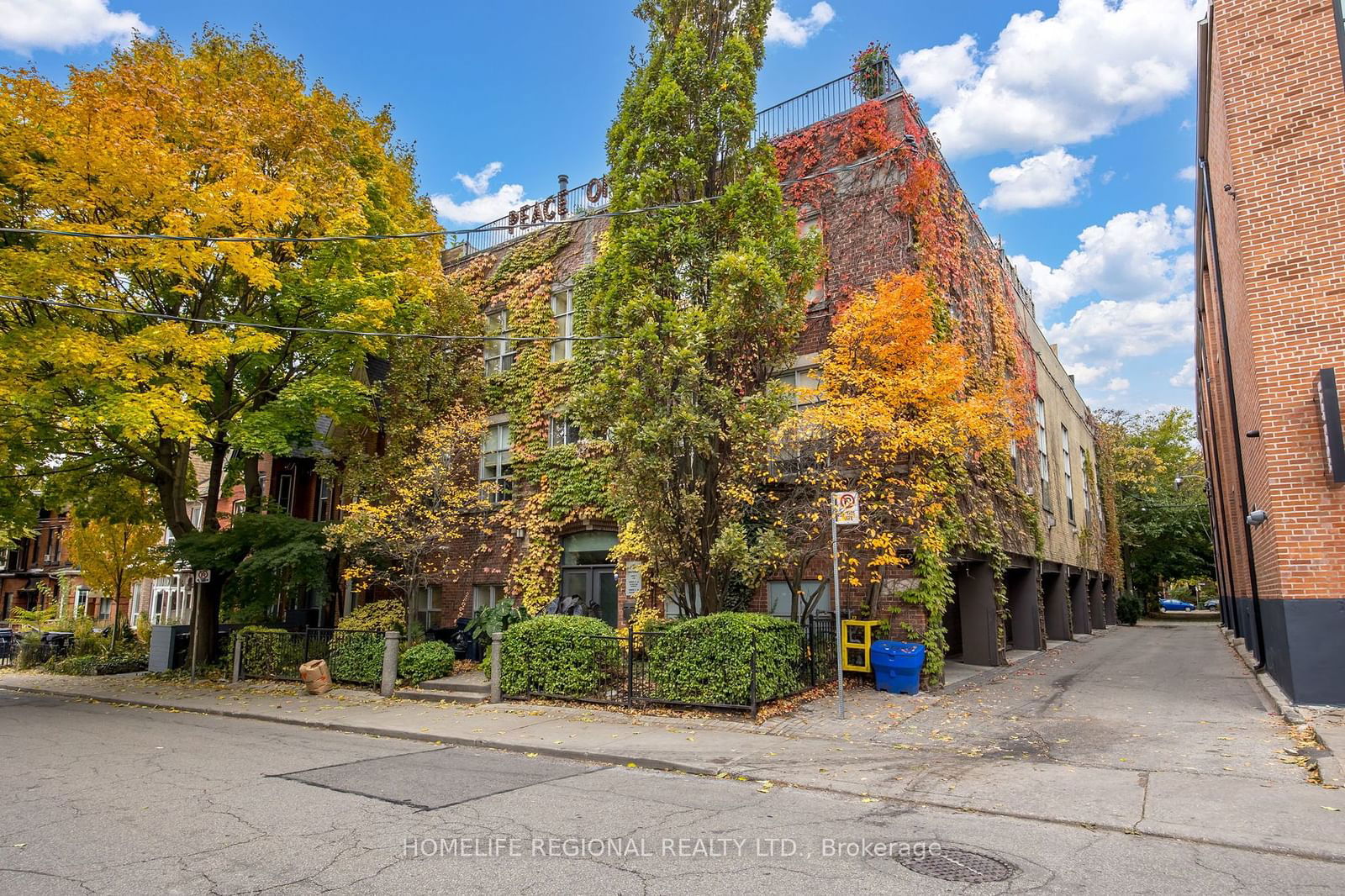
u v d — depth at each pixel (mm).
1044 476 21969
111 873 4762
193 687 16125
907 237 14398
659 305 11758
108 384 13453
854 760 7941
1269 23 10516
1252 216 10367
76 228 13258
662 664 11156
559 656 12070
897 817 6051
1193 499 43469
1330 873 4758
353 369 20188
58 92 13430
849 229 15180
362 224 16500
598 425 12156
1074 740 8664
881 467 12414
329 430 24703
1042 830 5668
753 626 10500
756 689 10133
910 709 10781
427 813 6156
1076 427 28281
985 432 12602
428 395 19656
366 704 12844
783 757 8070
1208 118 13922
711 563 11727
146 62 14906
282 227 16406
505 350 20359
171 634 19484
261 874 4734
